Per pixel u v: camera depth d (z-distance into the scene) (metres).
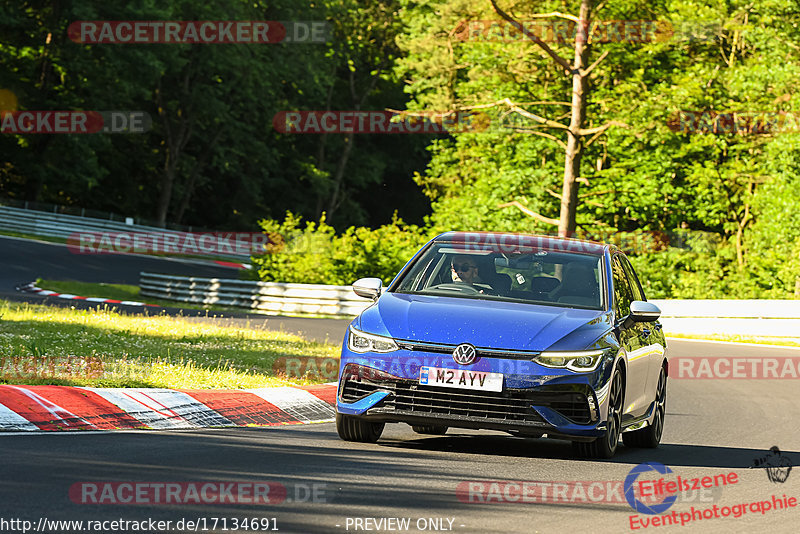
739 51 158.38
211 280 123.19
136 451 26.41
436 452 29.78
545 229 149.75
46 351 44.53
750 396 53.59
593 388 28.66
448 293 32.16
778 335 92.00
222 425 34.19
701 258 147.62
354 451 28.81
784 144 138.25
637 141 145.25
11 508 18.84
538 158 152.88
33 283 124.62
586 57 129.75
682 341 88.00
